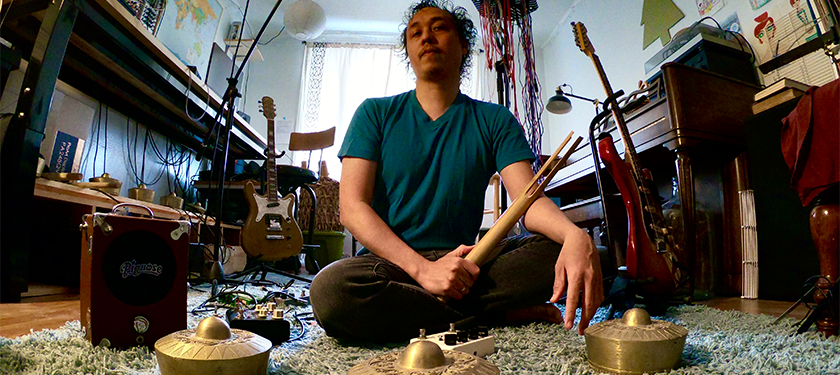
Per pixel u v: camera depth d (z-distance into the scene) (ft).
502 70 8.03
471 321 3.05
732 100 6.71
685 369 2.04
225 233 11.66
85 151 8.76
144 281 2.60
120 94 8.73
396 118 3.79
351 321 2.78
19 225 5.16
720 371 2.03
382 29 18.25
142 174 10.61
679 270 4.25
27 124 5.19
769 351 2.44
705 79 6.64
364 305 2.75
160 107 10.00
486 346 2.42
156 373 2.03
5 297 5.05
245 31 17.65
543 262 3.18
